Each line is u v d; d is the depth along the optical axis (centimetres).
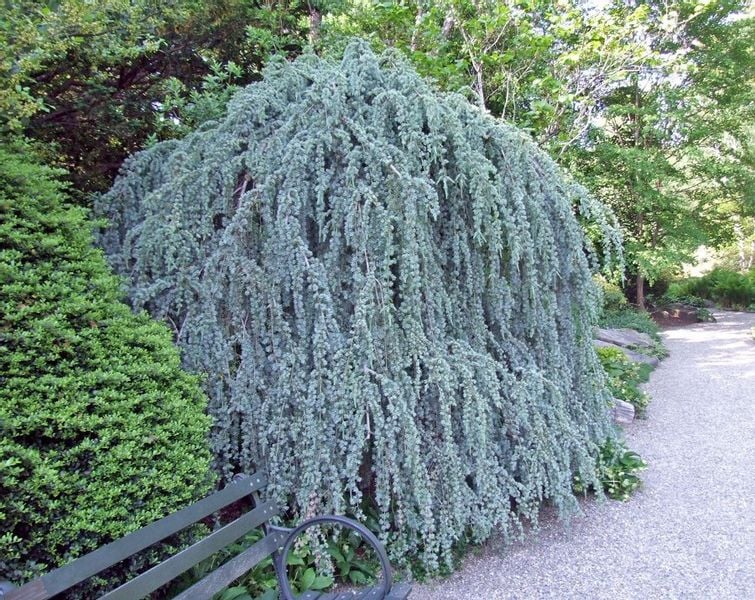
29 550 169
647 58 709
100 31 327
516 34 665
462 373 255
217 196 275
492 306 290
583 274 311
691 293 1578
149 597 201
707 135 1012
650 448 438
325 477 238
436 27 566
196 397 230
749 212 1116
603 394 344
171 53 482
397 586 209
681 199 1034
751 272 1581
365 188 247
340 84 272
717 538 292
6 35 259
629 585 252
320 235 259
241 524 198
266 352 256
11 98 244
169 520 174
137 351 214
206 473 225
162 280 260
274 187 259
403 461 245
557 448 275
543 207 299
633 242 1025
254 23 507
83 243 226
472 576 261
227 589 216
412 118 266
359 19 573
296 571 235
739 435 462
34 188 221
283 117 286
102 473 183
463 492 256
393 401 238
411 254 244
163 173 291
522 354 294
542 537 297
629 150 949
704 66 1016
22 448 167
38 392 179
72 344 195
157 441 202
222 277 256
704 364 759
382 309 243
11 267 191
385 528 241
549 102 685
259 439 244
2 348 178
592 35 678
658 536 296
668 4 916
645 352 796
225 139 280
